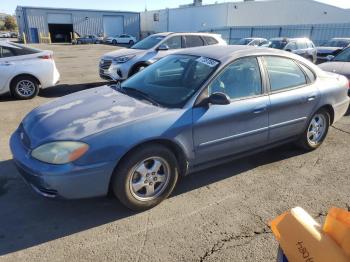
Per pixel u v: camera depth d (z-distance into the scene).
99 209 3.28
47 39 45.50
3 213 3.18
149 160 3.13
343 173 4.16
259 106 3.78
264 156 4.61
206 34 10.41
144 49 9.56
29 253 2.67
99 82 10.94
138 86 3.92
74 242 2.81
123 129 2.94
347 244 1.46
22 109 7.12
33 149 2.92
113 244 2.79
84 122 3.02
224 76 3.59
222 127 3.52
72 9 48.06
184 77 3.74
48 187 2.81
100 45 40.16
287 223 1.67
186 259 2.63
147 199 3.23
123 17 51.91
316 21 39.06
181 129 3.21
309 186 3.81
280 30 30.69
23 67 7.91
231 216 3.20
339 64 7.67
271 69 4.02
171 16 49.75
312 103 4.39
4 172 3.99
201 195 3.56
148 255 2.66
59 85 10.27
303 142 4.62
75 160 2.79
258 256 2.68
